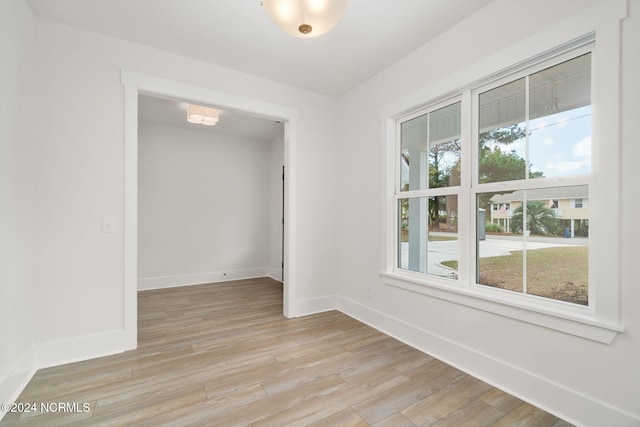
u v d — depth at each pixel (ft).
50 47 7.23
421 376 6.79
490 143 6.99
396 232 9.60
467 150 7.33
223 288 15.33
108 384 6.37
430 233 8.52
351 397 5.98
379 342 8.68
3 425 5.12
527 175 6.28
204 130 16.49
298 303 11.07
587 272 5.40
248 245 18.04
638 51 4.66
